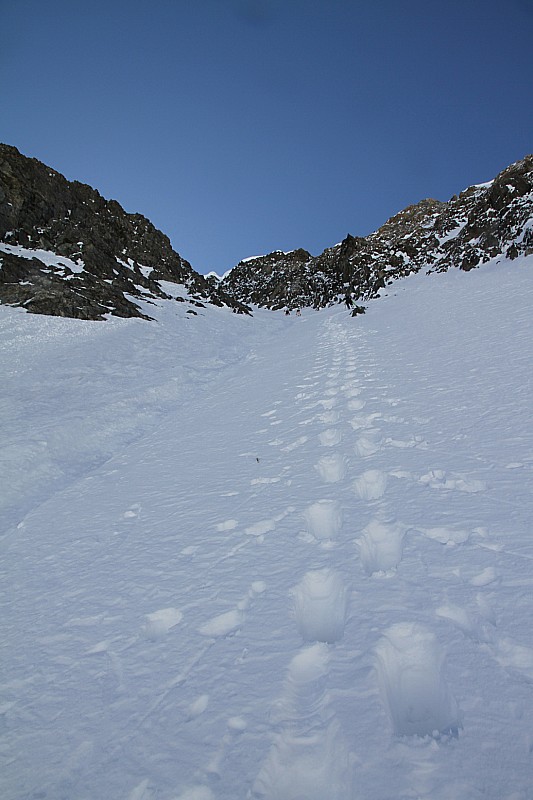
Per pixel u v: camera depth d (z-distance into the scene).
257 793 1.69
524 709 1.83
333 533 3.92
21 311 22.05
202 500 5.33
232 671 2.37
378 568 3.27
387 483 4.59
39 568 4.29
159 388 13.67
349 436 6.54
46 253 30.05
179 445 8.58
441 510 3.78
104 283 27.75
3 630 3.27
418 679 2.15
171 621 3.01
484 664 2.08
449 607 2.53
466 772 1.60
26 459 8.23
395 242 52.56
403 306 25.58
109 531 4.94
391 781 1.61
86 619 3.22
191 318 29.14
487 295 20.56
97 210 40.28
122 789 1.83
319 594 3.01
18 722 2.31
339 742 1.79
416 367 10.45
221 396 12.88
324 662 2.27
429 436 5.82
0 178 30.84
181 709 2.18
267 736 1.91
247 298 57.12
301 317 40.00
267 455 6.65
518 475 4.22
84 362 16.53
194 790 1.75
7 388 13.38
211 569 3.58
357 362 12.77
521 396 6.70
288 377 13.28
